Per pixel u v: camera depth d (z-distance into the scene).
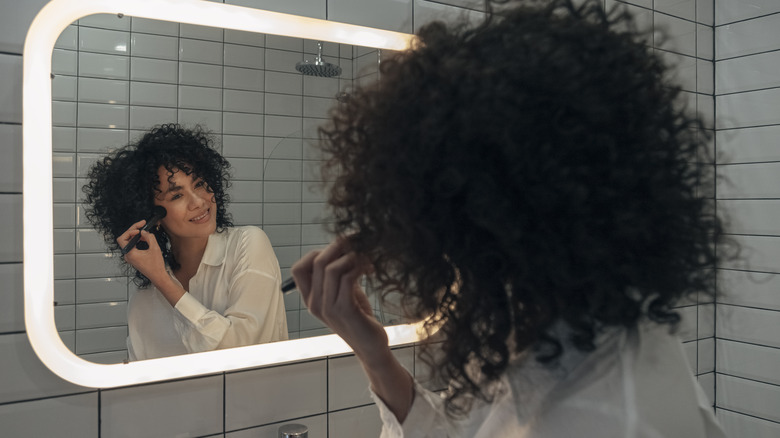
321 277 0.56
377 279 0.53
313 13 1.13
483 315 0.46
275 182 1.11
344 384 1.20
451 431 0.61
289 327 1.13
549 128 0.41
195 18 1.03
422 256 0.45
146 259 0.99
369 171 0.45
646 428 0.42
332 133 0.53
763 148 1.62
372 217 0.47
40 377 0.92
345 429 1.20
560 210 0.41
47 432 0.92
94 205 0.95
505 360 0.46
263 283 1.10
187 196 1.02
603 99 0.41
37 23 0.91
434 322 0.51
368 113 0.46
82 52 0.94
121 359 0.97
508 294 0.46
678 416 0.45
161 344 1.01
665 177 0.43
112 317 0.97
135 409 0.99
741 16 1.67
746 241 1.67
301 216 1.14
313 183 1.15
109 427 0.97
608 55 0.43
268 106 1.10
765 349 1.63
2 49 0.89
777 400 1.61
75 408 0.94
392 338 1.24
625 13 0.51
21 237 0.90
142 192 0.99
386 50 1.23
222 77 1.05
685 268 0.45
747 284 1.67
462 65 0.42
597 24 0.46
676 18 1.63
